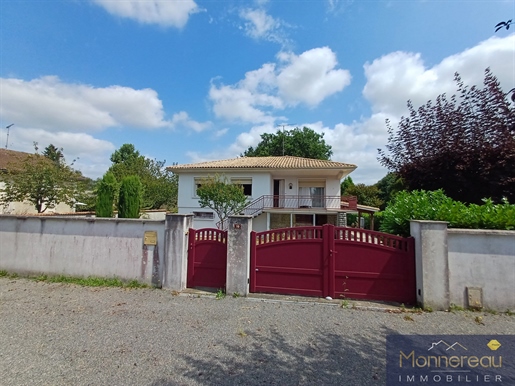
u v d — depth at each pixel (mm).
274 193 19250
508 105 6246
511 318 3998
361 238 4836
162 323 3799
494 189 6262
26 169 13438
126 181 11953
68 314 4113
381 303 4594
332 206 17469
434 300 4301
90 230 5930
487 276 4281
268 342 3262
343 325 3770
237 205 14469
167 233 5430
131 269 5660
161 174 31531
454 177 6801
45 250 6125
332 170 16766
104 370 2631
